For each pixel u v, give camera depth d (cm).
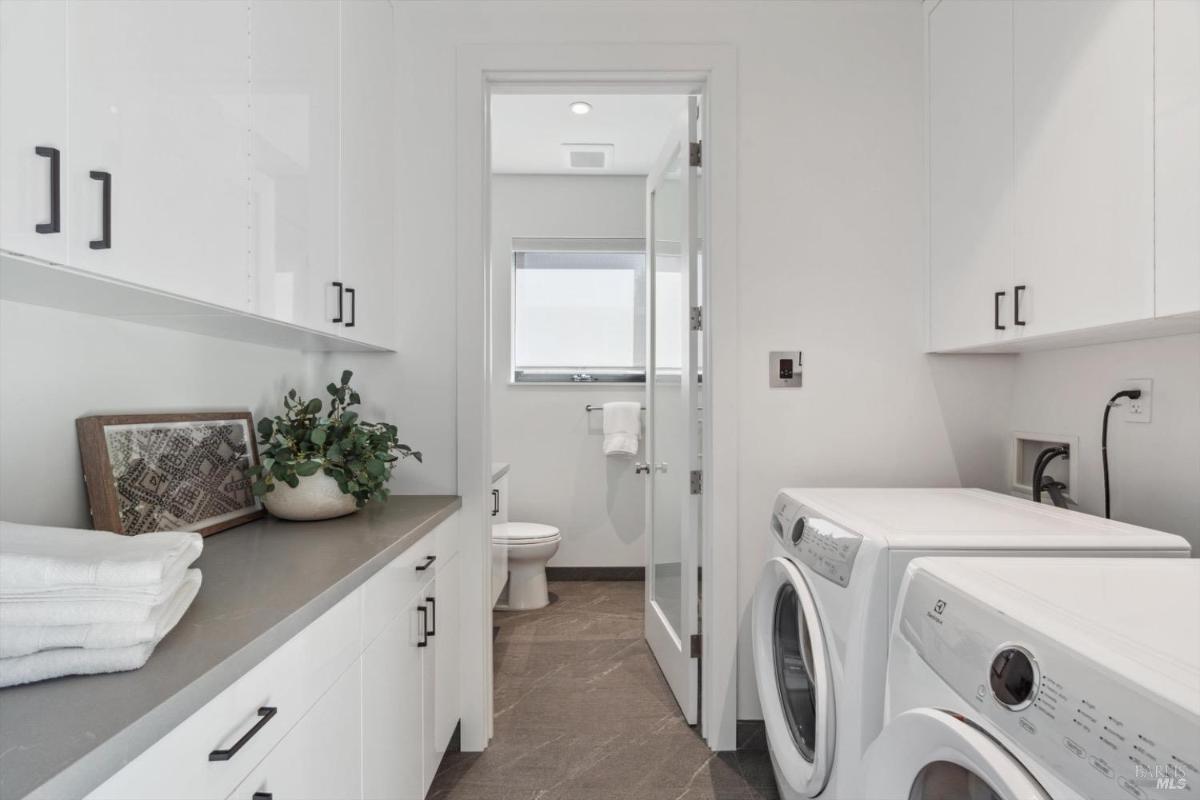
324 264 142
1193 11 106
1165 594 80
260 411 167
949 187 183
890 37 197
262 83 116
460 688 191
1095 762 57
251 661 73
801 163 196
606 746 196
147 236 85
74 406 110
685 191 212
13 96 65
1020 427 195
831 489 176
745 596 195
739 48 195
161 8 88
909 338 198
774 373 196
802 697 148
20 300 97
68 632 64
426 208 194
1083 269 131
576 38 192
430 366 194
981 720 72
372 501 180
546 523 379
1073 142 134
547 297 389
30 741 52
